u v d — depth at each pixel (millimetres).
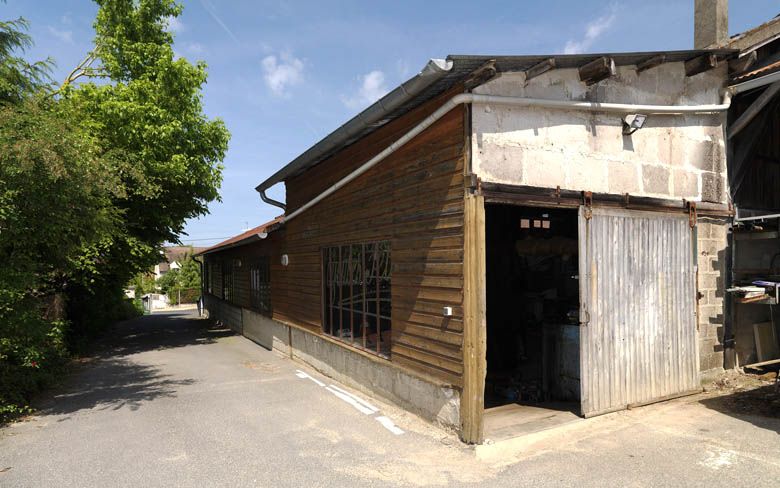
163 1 13188
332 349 7859
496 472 3855
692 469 3783
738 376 6336
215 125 13273
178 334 16250
